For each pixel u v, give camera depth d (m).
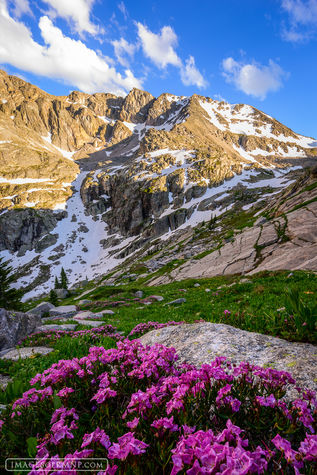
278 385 2.60
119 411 2.57
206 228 112.69
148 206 187.38
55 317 26.58
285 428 2.14
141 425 2.17
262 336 4.95
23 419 2.66
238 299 14.13
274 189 150.88
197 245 90.50
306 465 1.61
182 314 14.48
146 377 3.04
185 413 2.21
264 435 2.25
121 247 178.38
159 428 1.95
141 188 195.88
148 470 1.77
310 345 4.34
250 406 2.41
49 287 154.75
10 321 10.85
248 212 108.94
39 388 4.22
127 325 12.95
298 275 17.67
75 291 107.00
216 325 5.75
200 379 2.63
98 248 196.88
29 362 6.80
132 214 192.50
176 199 178.62
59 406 2.60
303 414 2.07
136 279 79.56
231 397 2.37
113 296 42.84
